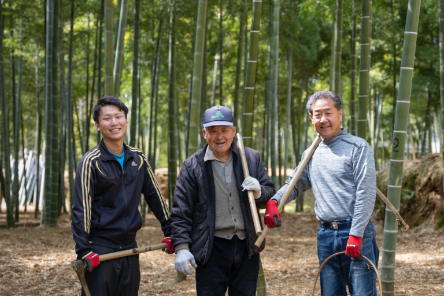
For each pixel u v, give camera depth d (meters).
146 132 18.58
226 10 7.41
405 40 2.92
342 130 2.34
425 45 9.18
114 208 2.23
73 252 5.54
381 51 10.20
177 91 12.66
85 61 10.71
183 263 2.15
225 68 11.39
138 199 2.33
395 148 2.97
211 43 9.98
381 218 7.97
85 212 2.11
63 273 4.46
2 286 3.94
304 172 2.48
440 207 6.78
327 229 2.31
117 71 5.30
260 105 14.41
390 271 3.06
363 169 2.17
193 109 4.11
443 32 4.32
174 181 7.80
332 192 2.27
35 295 3.70
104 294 2.17
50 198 8.14
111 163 2.24
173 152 7.79
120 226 2.21
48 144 8.12
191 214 2.29
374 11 8.46
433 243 5.81
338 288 2.35
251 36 3.38
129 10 8.28
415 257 5.14
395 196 3.01
